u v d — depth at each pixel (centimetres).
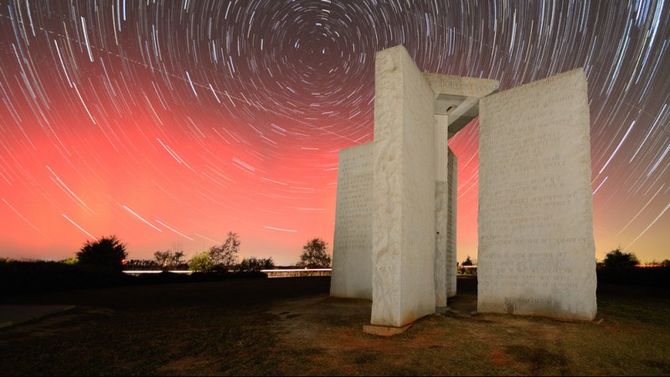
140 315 888
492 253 934
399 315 683
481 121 1010
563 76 902
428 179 895
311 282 2041
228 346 598
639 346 607
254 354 555
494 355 550
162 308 1014
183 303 1127
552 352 565
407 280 730
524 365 510
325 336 663
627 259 2420
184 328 736
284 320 817
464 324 746
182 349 581
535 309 855
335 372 477
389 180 729
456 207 1478
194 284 1911
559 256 843
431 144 937
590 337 655
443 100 1073
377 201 731
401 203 714
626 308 979
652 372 491
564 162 869
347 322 782
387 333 666
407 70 791
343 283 1348
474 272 3158
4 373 467
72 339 638
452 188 1452
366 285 1295
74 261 2119
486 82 1062
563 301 823
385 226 718
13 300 1182
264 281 2130
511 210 925
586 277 805
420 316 793
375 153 751
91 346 593
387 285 700
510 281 898
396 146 734
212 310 973
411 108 802
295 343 617
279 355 548
